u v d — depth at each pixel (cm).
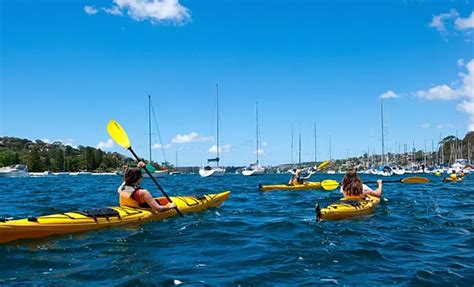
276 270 504
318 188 1884
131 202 839
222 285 450
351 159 8469
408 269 506
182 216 918
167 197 920
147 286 450
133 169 849
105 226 744
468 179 3500
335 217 875
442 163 7319
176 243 656
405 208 1081
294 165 5681
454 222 850
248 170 5522
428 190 1862
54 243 648
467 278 470
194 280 467
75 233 706
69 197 1652
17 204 1328
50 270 514
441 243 651
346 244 641
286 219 893
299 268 513
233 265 529
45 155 10006
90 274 496
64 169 8775
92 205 1282
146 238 689
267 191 1781
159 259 560
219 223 834
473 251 598
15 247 623
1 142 12800
